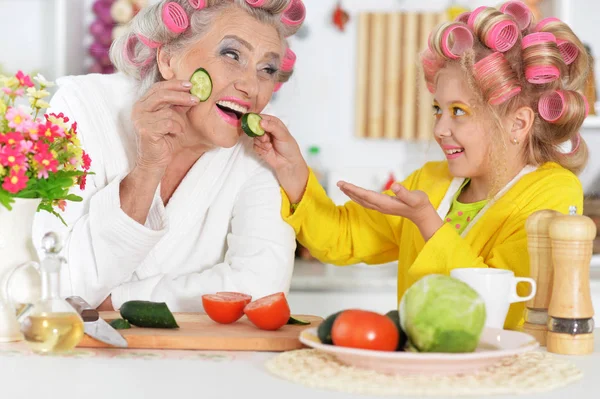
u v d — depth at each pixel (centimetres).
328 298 285
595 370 112
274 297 132
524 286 152
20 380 103
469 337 104
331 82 341
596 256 303
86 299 157
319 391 98
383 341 107
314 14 339
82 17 323
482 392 97
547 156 171
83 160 136
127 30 179
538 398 97
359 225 188
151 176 158
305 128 342
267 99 172
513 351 104
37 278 126
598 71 313
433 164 192
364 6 338
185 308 161
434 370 104
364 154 342
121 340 120
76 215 165
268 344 123
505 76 160
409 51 334
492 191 168
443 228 148
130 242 155
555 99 167
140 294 161
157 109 157
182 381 103
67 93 175
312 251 189
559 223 123
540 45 163
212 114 165
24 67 323
